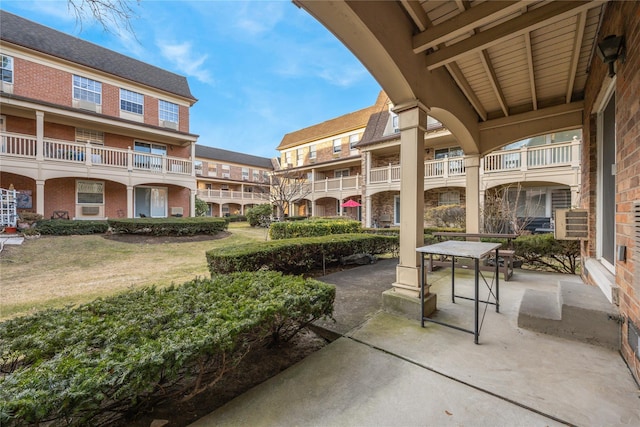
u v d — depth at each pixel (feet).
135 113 44.73
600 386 6.18
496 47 11.03
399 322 9.82
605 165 11.16
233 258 13.53
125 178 40.50
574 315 8.35
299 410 5.50
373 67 9.27
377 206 49.83
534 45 10.99
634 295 6.66
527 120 16.48
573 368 6.88
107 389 4.33
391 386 6.23
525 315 9.15
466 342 8.27
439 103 11.97
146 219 36.99
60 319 6.49
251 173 104.88
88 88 40.22
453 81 13.48
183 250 30.60
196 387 5.69
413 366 7.02
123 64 46.01
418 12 8.92
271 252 15.42
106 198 42.91
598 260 12.00
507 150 33.32
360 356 7.52
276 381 6.45
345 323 9.78
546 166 30.76
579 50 10.83
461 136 16.55
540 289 13.57
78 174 36.47
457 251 8.77
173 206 50.01
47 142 35.04
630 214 6.94
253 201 90.94
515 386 6.20
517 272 17.63
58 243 29.17
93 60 41.93
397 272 10.96
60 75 37.81
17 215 32.07
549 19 8.41
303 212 71.51
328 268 20.30
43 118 35.60
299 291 7.89
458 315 10.36
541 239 18.15
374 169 46.42
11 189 32.12
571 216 13.29
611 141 10.23
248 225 64.90
